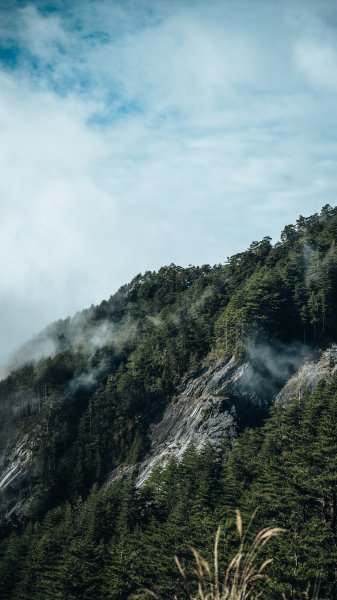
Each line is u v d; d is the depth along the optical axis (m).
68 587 58.56
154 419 117.69
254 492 53.59
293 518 45.75
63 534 76.50
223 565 39.94
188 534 53.47
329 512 46.38
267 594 36.59
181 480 73.12
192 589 39.31
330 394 67.00
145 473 102.12
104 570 59.78
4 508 120.06
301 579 37.16
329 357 103.19
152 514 70.56
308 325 110.25
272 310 108.81
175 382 120.62
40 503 115.38
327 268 115.56
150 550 53.88
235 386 103.44
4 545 96.19
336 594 37.66
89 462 119.12
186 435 102.00
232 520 46.31
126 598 52.12
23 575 75.12
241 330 111.50
